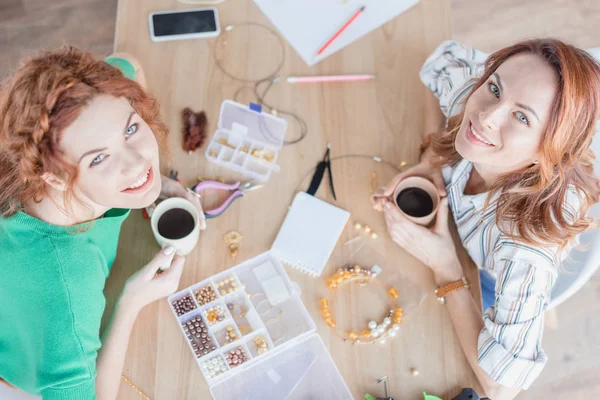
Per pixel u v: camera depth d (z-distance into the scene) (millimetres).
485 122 956
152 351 1073
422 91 1353
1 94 782
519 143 943
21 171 829
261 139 1286
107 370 1012
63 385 926
